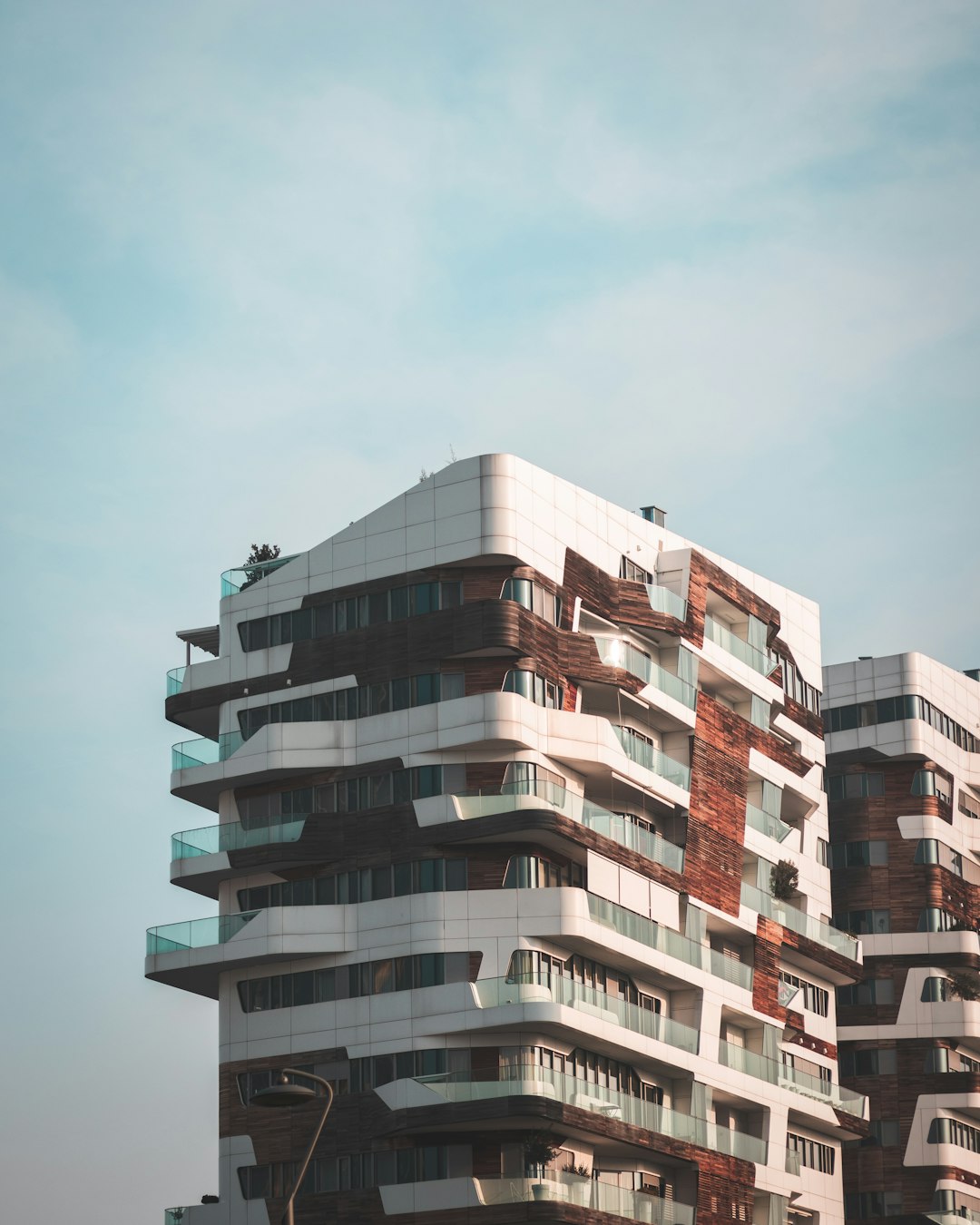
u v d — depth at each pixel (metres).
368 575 79.62
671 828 83.81
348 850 76.75
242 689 80.94
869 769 107.38
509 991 72.56
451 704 76.12
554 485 80.88
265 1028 76.25
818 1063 93.12
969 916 107.88
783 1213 85.38
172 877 79.38
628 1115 75.25
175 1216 76.06
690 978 81.00
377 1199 72.25
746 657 90.81
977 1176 102.62
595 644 79.75
